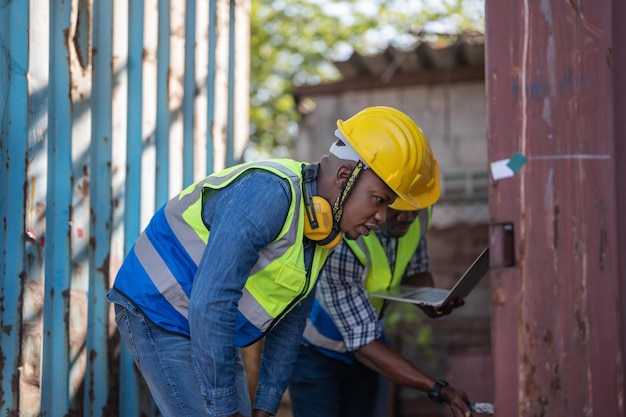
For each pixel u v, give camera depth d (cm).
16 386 246
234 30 370
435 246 745
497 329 177
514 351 176
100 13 288
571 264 174
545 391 174
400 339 658
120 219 293
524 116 177
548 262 175
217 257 192
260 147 1191
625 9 178
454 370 619
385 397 561
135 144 303
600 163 174
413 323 671
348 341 282
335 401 316
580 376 173
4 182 248
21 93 250
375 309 294
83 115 277
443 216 762
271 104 1184
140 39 305
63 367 267
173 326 215
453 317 678
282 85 1189
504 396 177
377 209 219
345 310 282
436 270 742
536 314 175
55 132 269
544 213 175
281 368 249
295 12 1165
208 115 348
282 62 1191
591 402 173
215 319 191
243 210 195
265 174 204
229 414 197
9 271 247
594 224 174
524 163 176
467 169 762
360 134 218
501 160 178
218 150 355
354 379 325
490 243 180
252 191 198
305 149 816
